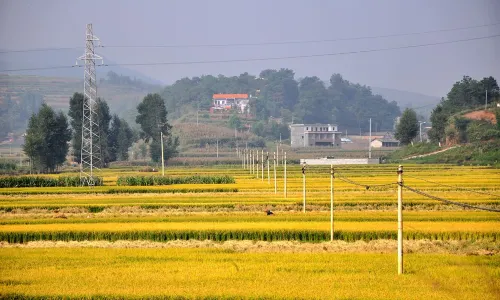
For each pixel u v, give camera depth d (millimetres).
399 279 168875
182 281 168500
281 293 155750
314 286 162000
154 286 164125
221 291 158125
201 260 194250
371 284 163750
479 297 152250
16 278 173375
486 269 179000
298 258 195500
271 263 188250
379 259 193250
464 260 190625
